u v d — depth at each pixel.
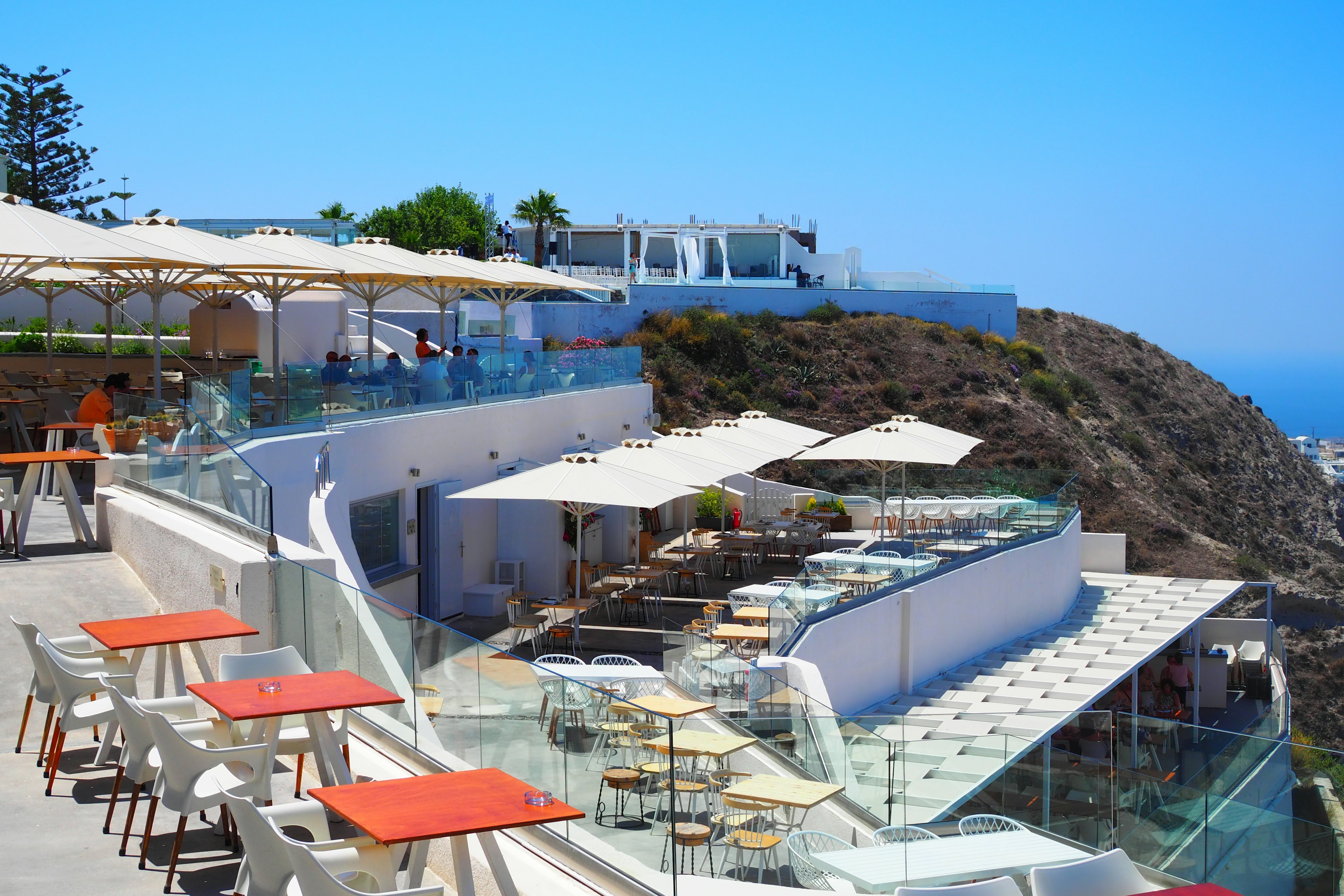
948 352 67.25
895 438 27.27
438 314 42.00
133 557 13.63
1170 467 74.31
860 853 9.43
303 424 18.42
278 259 20.28
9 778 8.40
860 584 22.92
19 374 22.02
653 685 14.33
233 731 7.64
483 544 23.81
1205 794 10.77
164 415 14.00
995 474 31.16
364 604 9.18
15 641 11.22
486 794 6.03
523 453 26.17
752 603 21.62
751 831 8.29
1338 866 9.59
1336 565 76.38
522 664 7.48
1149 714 28.92
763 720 10.98
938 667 25.17
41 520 16.27
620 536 26.56
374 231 75.50
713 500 32.94
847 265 74.06
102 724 8.72
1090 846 11.41
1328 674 57.66
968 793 12.18
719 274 74.94
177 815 7.89
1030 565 29.33
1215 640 33.00
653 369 59.06
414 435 21.34
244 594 10.22
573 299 61.56
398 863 6.05
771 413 59.56
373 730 9.23
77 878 6.86
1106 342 84.81
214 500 12.44
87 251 15.46
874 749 12.06
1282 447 87.56
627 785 6.82
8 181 57.62
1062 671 26.08
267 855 5.81
